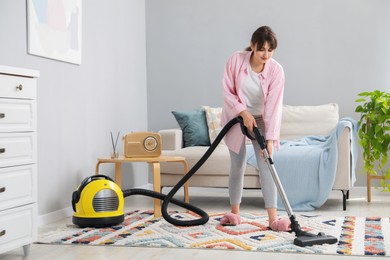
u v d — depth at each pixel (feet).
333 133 14.01
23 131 8.92
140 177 17.97
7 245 8.50
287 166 13.96
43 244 9.90
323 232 10.52
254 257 8.73
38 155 12.10
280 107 10.69
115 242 9.85
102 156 15.14
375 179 17.02
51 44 12.43
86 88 14.24
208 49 18.22
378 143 15.03
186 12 18.35
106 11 15.49
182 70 18.40
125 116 16.75
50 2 12.37
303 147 14.28
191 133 16.30
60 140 12.97
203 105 18.26
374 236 10.12
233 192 11.42
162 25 18.51
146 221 11.98
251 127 10.36
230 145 10.96
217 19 18.15
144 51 18.47
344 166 13.80
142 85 18.25
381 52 17.17
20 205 8.83
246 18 17.97
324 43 17.47
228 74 10.91
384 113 14.87
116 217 11.37
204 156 11.32
